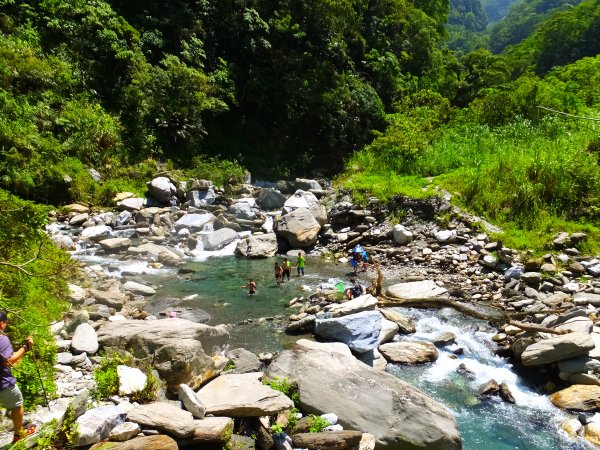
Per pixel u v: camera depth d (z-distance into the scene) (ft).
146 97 94.48
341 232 63.72
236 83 115.96
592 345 27.32
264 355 29.78
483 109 101.86
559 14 221.87
